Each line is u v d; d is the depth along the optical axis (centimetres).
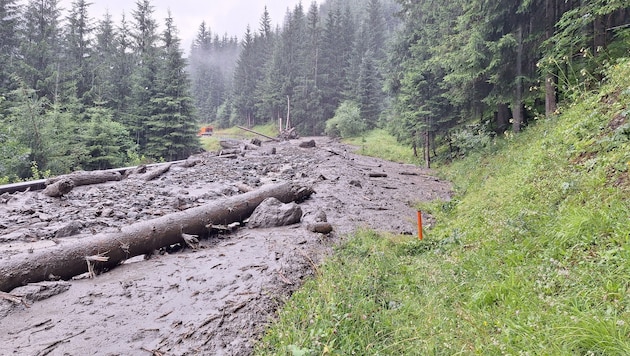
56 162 1917
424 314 351
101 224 671
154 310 393
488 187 923
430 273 461
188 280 470
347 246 614
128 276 479
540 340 252
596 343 229
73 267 461
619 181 427
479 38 1270
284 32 6744
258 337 349
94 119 2427
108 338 338
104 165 2411
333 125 4675
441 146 2295
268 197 834
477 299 349
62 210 764
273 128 6175
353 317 348
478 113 1688
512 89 1321
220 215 681
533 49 1252
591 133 605
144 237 545
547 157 674
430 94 1983
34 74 2956
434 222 869
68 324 358
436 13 2020
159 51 3781
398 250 600
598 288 281
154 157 3170
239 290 442
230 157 1889
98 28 3953
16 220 677
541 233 434
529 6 1202
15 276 412
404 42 2519
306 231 685
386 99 5506
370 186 1298
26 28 3353
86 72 3384
